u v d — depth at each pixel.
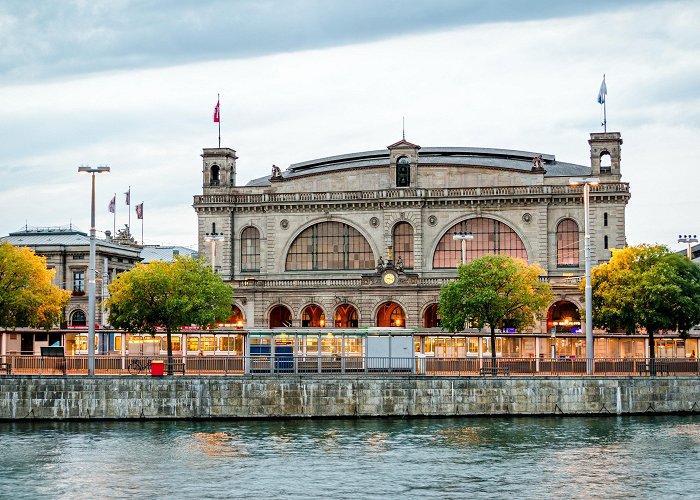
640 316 102.69
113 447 73.44
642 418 88.19
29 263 108.81
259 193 151.50
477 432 80.00
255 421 85.88
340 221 148.38
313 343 99.31
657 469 66.06
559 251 142.62
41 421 85.38
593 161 143.75
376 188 149.62
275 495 59.12
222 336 110.56
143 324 104.44
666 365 93.75
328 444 74.69
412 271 145.75
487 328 119.81
